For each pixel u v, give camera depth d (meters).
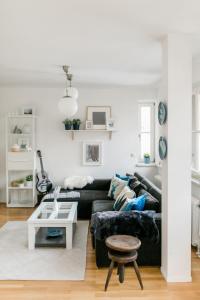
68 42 2.98
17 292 2.58
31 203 5.71
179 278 2.77
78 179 5.62
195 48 3.13
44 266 3.09
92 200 4.87
